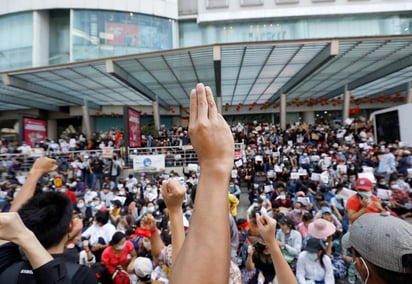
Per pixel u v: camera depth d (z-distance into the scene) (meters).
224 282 0.51
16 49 20.55
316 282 3.95
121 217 6.53
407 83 18.03
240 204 11.22
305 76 14.72
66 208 1.28
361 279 1.00
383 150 12.93
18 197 1.55
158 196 9.19
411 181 8.90
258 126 20.11
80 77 14.84
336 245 5.75
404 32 21.22
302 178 10.75
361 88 20.94
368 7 20.95
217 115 0.65
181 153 14.98
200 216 0.56
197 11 22.38
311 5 21.34
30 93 17.30
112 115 23.94
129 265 3.98
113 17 20.72
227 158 0.61
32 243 0.86
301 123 22.92
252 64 14.04
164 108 24.16
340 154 13.39
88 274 1.15
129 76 14.67
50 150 15.73
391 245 0.87
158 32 21.70
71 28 20.09
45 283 0.84
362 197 3.95
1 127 23.38
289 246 4.87
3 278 1.03
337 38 10.95
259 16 21.55
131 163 13.74
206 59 12.97
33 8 20.17
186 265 0.52
